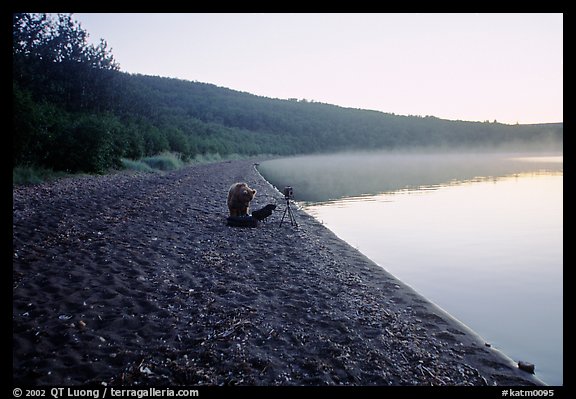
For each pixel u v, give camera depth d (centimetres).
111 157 2419
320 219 1494
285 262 840
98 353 432
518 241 1152
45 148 1867
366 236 1223
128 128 3100
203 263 777
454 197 2130
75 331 470
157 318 523
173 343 466
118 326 493
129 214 1136
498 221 1468
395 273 855
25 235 815
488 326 593
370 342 509
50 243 781
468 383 436
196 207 1398
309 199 2070
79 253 742
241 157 7025
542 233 1256
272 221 1285
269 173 4062
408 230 1309
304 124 12912
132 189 1691
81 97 3094
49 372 394
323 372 432
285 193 1254
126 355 432
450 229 1329
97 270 666
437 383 430
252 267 785
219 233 1047
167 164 3117
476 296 720
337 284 724
